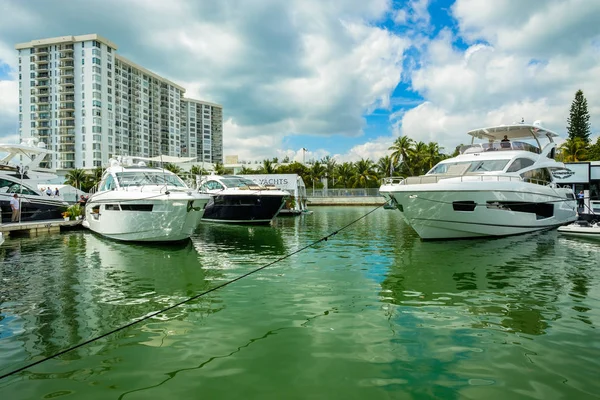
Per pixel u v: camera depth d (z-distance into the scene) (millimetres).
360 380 3877
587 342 4734
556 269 8781
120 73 90688
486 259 9984
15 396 3646
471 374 3973
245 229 18703
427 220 12320
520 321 5496
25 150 20359
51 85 83062
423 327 5301
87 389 3764
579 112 57031
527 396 3561
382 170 61312
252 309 6160
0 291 7336
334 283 7758
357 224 21516
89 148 81625
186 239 13281
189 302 6586
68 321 5680
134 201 12469
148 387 3787
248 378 3939
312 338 4961
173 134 113312
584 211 19656
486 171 13602
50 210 18953
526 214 13719
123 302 6621
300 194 33875
